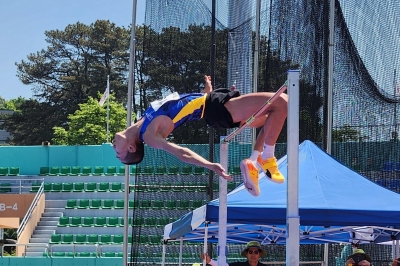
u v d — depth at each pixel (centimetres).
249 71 1209
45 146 3084
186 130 1230
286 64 1175
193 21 1226
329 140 1139
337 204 715
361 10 1179
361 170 1154
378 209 699
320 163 808
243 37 1214
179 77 1214
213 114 541
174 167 1212
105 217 2688
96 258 2312
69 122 5538
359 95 1165
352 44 1169
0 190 2980
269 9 1205
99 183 2847
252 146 1188
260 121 577
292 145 486
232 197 759
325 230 919
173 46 1223
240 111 540
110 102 5259
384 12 1168
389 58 1162
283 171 804
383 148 1149
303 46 1169
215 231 984
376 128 1155
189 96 541
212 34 1210
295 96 487
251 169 539
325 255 1139
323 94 1156
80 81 6038
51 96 6075
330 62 1152
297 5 1177
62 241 2592
